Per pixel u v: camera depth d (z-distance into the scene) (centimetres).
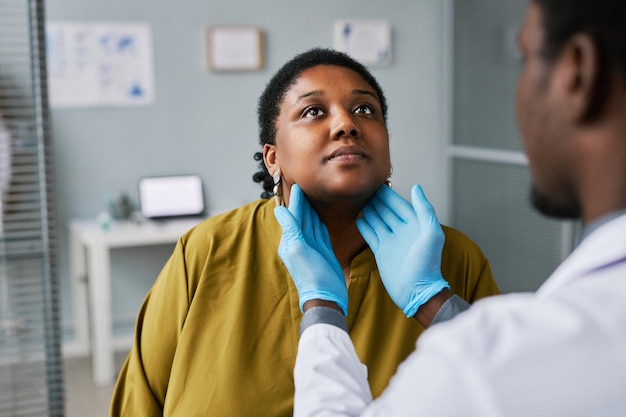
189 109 409
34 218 219
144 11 397
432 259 92
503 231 405
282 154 104
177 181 402
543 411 43
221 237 110
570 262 51
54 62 386
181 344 104
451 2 439
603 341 44
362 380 70
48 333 220
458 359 46
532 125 53
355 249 107
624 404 43
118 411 112
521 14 375
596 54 48
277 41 420
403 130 449
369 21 434
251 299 105
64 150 392
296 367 70
